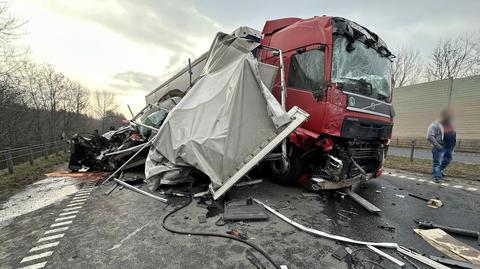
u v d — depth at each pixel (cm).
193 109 432
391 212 382
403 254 261
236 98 383
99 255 257
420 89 1762
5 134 1457
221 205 391
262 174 551
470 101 1487
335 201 421
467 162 978
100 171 738
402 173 684
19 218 374
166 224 327
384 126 472
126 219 349
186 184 485
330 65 404
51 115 2359
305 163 470
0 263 249
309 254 257
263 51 545
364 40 454
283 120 364
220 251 262
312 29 445
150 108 738
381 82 486
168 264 239
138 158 600
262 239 287
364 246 275
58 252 266
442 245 279
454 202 434
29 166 880
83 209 398
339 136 396
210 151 380
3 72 1259
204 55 658
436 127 598
